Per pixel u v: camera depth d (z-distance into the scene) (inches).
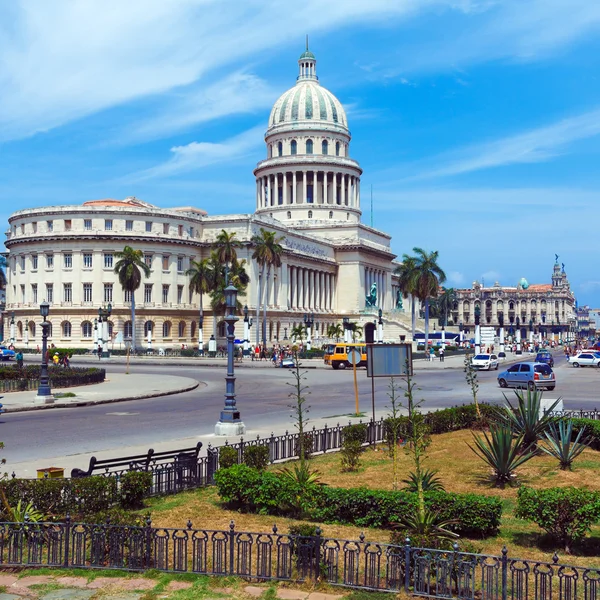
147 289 4712.1
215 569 602.9
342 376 2797.7
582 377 2859.3
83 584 574.2
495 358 3388.3
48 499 710.5
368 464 1021.8
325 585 567.5
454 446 1155.9
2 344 4889.3
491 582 540.1
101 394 1916.8
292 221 6555.1
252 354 3978.8
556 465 999.0
